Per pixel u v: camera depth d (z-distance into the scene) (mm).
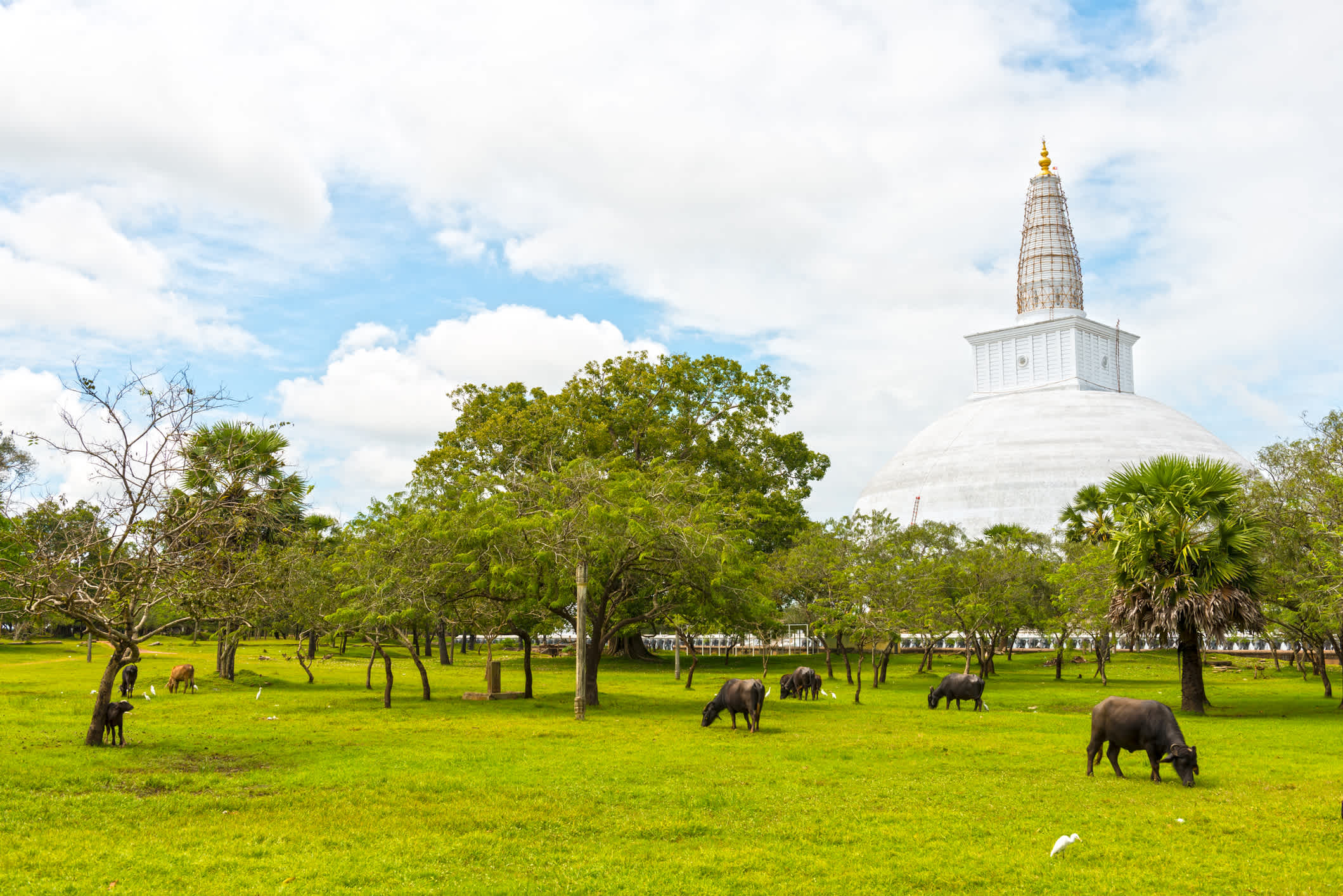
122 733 19516
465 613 33344
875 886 10289
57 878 10156
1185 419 107188
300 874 10352
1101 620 37062
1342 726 26000
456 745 20156
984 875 10641
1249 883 10375
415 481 35906
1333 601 28281
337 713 26969
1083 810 13945
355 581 32625
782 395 62156
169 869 10500
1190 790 15539
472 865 10875
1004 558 49531
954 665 61125
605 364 59031
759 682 23766
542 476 33719
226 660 38375
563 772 16719
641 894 9898
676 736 22328
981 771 17406
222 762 17719
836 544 48750
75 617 18422
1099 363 118625
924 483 103438
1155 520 30375
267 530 34562
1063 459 97500
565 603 28859
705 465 58438
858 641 42938
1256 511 32125
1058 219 120375
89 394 17797
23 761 16719
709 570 30062
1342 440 30750
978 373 122938
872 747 20406
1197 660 31172
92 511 18906
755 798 14547
